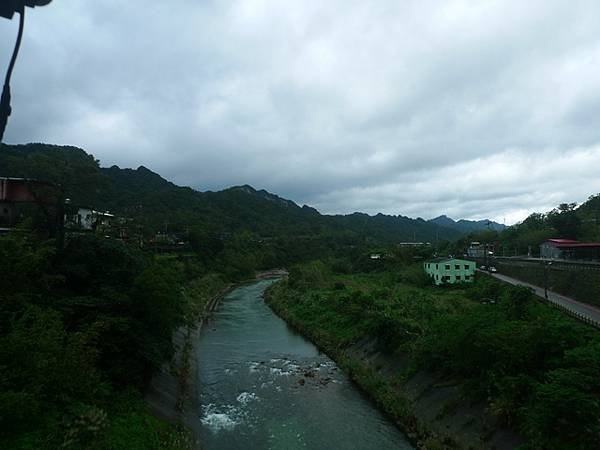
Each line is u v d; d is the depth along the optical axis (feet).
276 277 318.45
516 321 62.69
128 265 77.51
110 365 61.62
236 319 156.04
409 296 145.28
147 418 57.06
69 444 41.06
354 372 87.81
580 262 149.07
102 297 67.00
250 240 369.50
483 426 53.01
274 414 71.56
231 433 64.80
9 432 40.06
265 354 109.91
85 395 51.39
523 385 50.72
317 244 419.95
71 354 48.96
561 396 41.52
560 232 251.19
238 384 86.89
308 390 82.58
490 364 58.44
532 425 43.65
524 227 322.96
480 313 65.72
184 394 76.64
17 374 43.19
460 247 338.54
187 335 122.42
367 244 434.30
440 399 63.93
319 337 118.83
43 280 62.28
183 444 56.54
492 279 183.62
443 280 204.64
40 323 48.55
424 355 73.26
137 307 69.87
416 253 296.51
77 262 72.28
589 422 40.14
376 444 60.39
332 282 209.05
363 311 117.80
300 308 153.07
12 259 55.77
